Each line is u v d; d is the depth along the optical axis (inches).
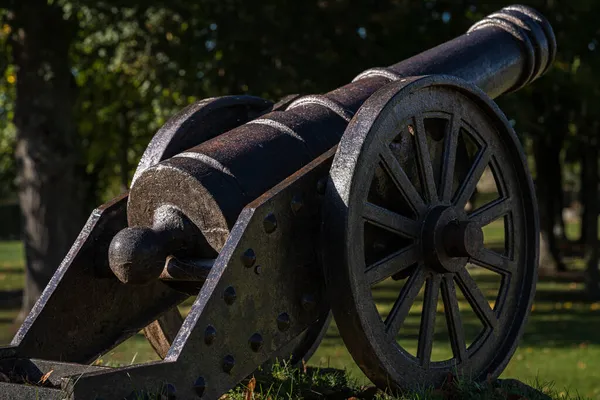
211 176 183.2
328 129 203.9
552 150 1144.2
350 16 546.6
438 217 198.8
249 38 541.3
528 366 520.1
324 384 211.8
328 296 179.3
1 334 624.4
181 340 158.2
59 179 660.1
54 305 187.9
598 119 733.9
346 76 539.8
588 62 634.8
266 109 223.8
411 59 244.7
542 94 732.0
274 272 173.6
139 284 184.2
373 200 194.2
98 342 196.9
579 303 858.1
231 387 165.0
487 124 216.2
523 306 221.6
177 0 564.4
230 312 165.2
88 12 604.7
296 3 549.6
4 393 157.8
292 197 177.5
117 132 948.6
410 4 557.0
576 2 605.3
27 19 641.6
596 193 896.3
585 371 497.0
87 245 193.6
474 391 195.6
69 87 667.4
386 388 187.6
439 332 644.1
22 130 658.2
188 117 208.4
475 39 262.7
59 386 169.3
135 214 194.1
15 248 1914.4
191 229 187.0
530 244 224.5
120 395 147.2
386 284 1019.3
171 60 589.3
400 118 190.7
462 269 207.0
